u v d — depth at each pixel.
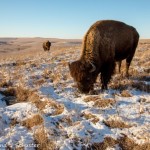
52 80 13.47
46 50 33.66
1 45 150.50
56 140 7.34
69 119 8.47
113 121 8.15
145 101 9.88
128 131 7.58
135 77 12.88
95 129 7.87
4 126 8.56
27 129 8.27
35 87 12.09
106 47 10.94
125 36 12.25
